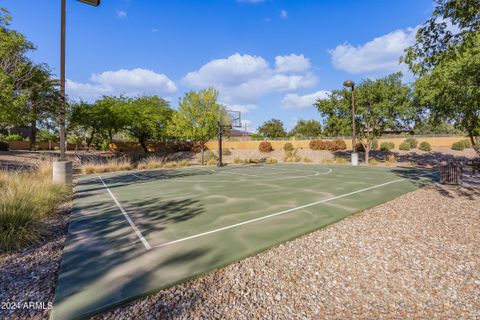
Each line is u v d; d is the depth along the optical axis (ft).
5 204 14.08
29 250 12.14
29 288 8.63
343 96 67.97
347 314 7.29
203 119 73.97
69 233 14.34
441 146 91.35
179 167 69.46
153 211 19.54
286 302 7.86
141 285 8.53
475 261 10.34
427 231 13.94
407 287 8.60
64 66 29.66
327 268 9.99
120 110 98.07
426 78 47.78
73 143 158.71
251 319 7.07
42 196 20.29
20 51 32.37
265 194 25.85
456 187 27.86
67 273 9.46
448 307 7.53
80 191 30.50
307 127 182.60
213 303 7.80
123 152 118.01
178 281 8.84
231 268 10.04
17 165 54.54
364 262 10.43
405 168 53.72
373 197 23.17
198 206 20.90
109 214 18.83
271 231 14.06
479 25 20.80
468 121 45.60
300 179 37.96
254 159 95.96
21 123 34.76
